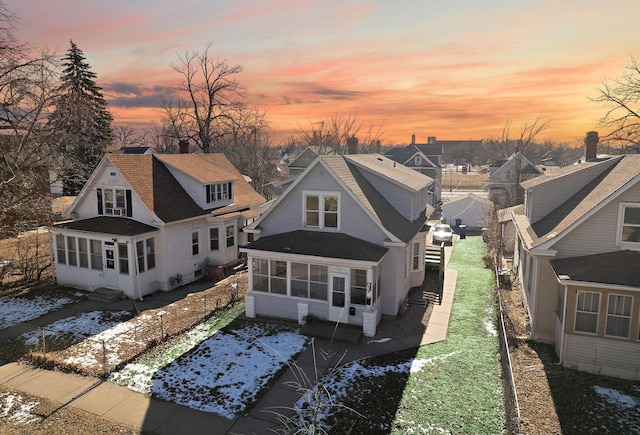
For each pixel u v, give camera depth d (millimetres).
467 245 34406
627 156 17984
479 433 10500
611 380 13031
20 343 15188
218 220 24203
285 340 15758
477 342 15688
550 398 11977
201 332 16406
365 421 10930
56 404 11516
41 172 29703
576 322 13562
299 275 17266
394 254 17438
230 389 12391
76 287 21375
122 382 12680
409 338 16031
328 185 17938
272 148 73375
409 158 57812
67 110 27016
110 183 21406
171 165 23766
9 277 22938
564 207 18234
